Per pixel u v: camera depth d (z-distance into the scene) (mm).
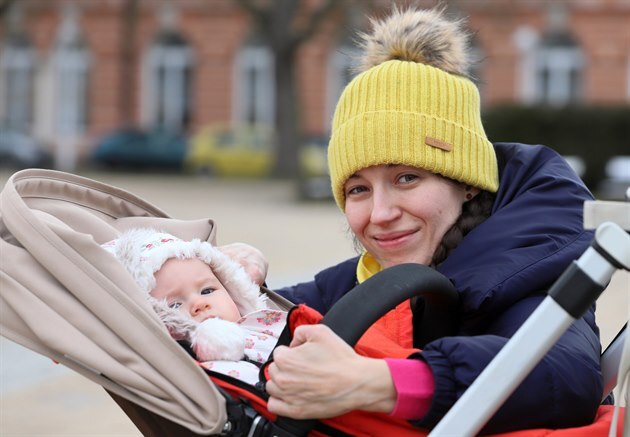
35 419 6379
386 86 2895
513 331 2588
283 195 29750
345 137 2924
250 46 43875
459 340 2371
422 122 2855
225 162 37500
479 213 2957
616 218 2199
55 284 2543
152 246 2830
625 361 2369
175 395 2416
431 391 2324
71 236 2525
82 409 6668
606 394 2781
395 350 2529
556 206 2807
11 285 2527
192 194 29609
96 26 44312
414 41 3064
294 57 33656
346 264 3432
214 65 43938
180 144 39531
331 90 42219
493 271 2662
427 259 2918
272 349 2768
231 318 2852
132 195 3309
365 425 2416
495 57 41312
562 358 2428
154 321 2461
